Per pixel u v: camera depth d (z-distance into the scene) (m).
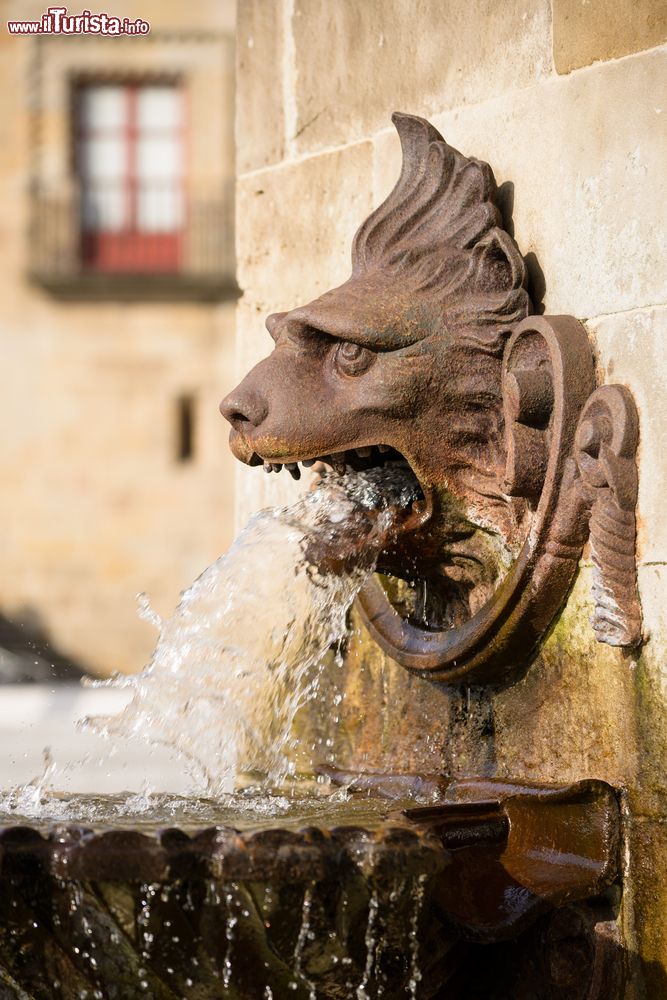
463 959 2.44
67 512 23.23
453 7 2.85
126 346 23.42
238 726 2.83
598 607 2.36
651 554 2.31
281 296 3.29
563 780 2.50
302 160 3.24
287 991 2.07
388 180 3.00
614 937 2.36
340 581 2.69
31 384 23.28
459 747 2.77
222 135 23.98
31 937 1.99
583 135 2.52
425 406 2.50
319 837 1.98
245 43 3.42
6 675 22.41
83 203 23.95
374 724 3.00
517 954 2.49
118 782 5.67
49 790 2.77
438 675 2.70
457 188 2.62
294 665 2.82
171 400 23.44
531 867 2.33
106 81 23.91
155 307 23.44
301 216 3.24
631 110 2.43
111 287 23.30
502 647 2.55
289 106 3.29
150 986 2.02
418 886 2.05
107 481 23.33
